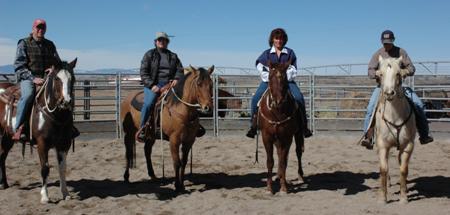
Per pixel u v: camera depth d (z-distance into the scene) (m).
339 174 8.96
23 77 6.90
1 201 6.94
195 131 7.43
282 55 7.37
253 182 8.33
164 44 7.88
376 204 6.57
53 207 6.62
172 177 8.80
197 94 6.97
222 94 16.27
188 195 7.29
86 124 15.65
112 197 7.20
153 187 7.93
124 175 8.36
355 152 11.56
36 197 7.17
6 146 7.64
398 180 8.27
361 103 17.62
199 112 7.27
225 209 6.48
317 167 9.73
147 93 7.76
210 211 6.41
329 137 14.12
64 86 6.26
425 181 8.20
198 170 9.55
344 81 25.91
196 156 11.22
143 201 6.95
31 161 10.49
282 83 6.62
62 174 7.00
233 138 14.25
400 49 7.04
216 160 10.67
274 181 8.32
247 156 11.16
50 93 6.48
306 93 17.36
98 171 9.40
